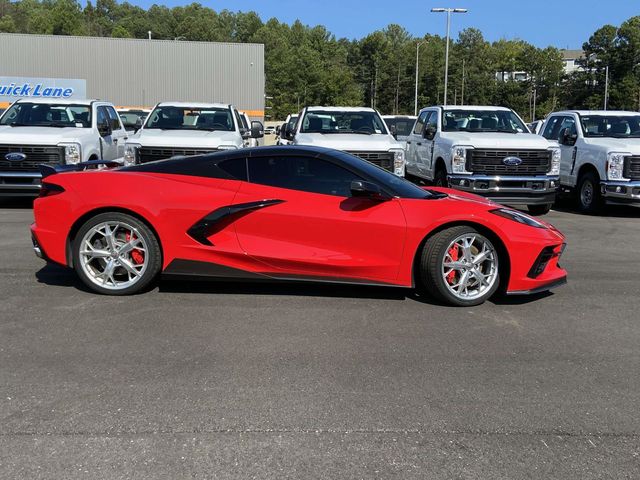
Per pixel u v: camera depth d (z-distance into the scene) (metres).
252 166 5.67
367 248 5.48
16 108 12.29
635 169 11.52
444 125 12.78
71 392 3.75
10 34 38.12
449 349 4.56
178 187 5.57
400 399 3.74
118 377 3.97
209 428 3.35
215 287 6.05
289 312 5.35
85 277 5.66
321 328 4.96
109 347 4.48
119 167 6.40
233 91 40.25
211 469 2.97
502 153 11.35
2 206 11.80
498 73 109.75
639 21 91.50
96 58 38.94
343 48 127.69
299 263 5.46
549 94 99.38
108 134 13.07
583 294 6.11
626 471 3.01
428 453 3.14
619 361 4.40
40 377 3.95
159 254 5.60
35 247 5.79
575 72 98.50
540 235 5.54
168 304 5.50
